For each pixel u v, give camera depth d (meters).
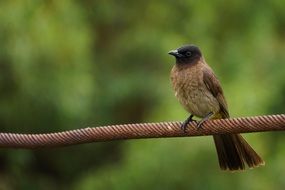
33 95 15.80
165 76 18.03
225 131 7.12
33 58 15.23
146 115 18.02
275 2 17.36
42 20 15.18
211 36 17.44
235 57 16.78
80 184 17.22
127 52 18.77
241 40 17.23
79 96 15.92
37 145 7.43
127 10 19.14
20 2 15.07
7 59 15.26
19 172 17.08
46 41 15.20
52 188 18.47
